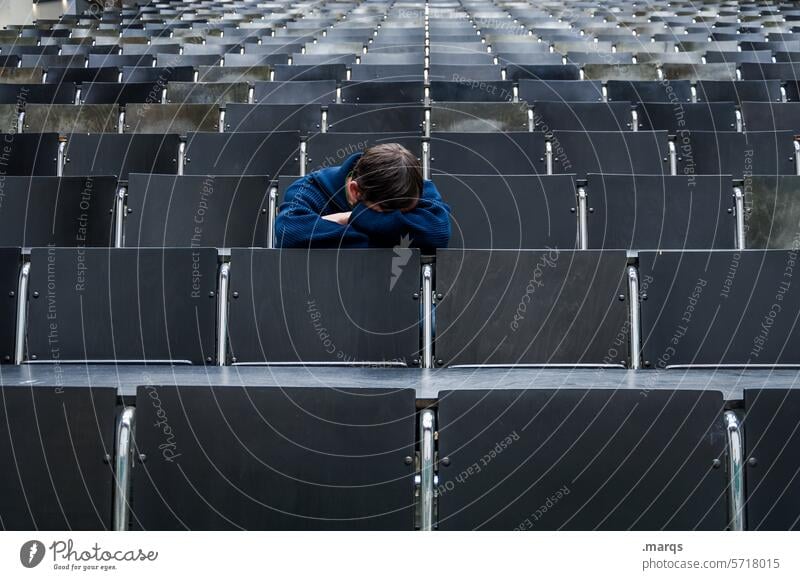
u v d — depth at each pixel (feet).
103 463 7.48
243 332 10.36
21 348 10.44
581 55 26.68
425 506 7.43
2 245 13.67
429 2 44.91
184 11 44.93
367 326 10.29
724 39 32.76
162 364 10.36
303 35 32.71
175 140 16.44
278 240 11.00
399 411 7.58
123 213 13.99
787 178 13.84
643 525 7.45
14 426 7.50
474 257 10.27
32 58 27.27
